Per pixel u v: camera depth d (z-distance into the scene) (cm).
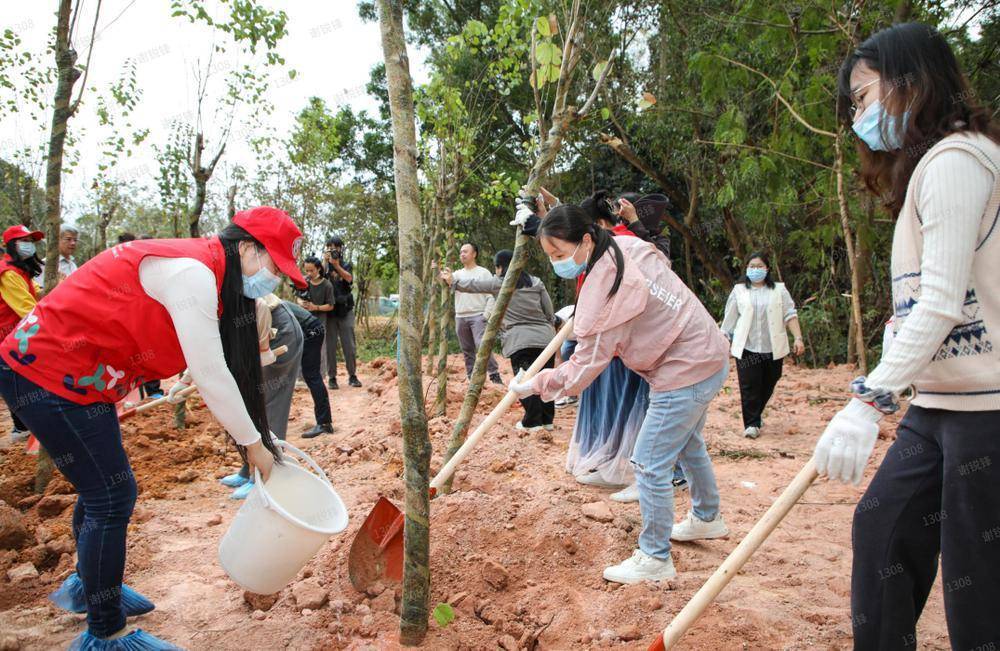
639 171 1664
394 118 251
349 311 929
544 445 562
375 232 1770
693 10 1154
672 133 1352
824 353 1287
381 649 272
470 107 976
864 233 1082
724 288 1628
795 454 604
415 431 263
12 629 286
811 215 1243
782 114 1079
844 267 1385
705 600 220
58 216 442
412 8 1570
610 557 344
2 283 539
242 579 276
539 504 381
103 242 1192
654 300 321
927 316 177
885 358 187
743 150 1123
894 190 196
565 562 346
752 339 667
